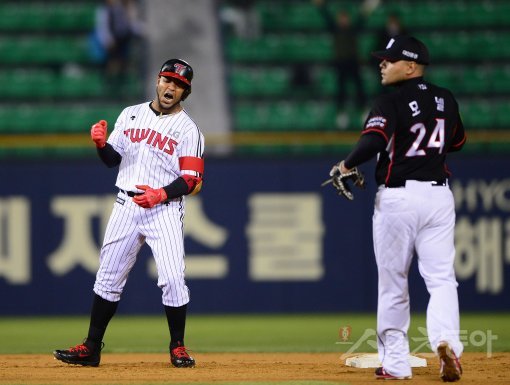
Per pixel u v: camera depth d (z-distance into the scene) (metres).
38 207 49.94
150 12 70.44
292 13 70.06
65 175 50.00
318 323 45.78
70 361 25.00
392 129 21.59
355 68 61.47
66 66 66.44
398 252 21.95
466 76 66.31
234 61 67.69
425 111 21.86
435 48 67.62
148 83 65.44
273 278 50.50
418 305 49.75
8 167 49.84
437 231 22.05
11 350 33.59
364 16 68.38
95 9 69.94
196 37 69.00
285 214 50.56
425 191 21.81
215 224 50.41
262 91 65.69
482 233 50.44
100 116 63.59
